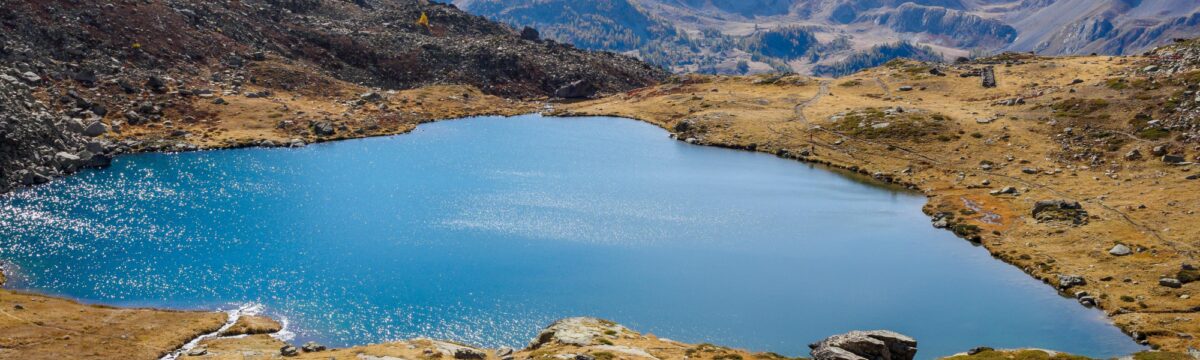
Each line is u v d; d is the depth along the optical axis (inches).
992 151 6432.1
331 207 5044.3
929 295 3843.5
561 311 3582.7
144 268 3887.8
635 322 3489.2
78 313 3260.3
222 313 3430.1
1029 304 3718.0
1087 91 7253.9
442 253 4249.5
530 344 3004.4
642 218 5039.4
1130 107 6604.3
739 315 3582.7
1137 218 4606.3
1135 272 3873.0
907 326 3494.1
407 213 4965.6
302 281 3814.0
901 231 4913.9
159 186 5359.3
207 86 7755.9
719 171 6481.3
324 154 6589.6
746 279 4020.7
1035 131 6673.2
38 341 2874.0
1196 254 3954.2
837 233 4845.0
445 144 7214.6
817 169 6594.5
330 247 4284.0
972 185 5782.5
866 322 3533.5
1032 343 3314.5
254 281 3789.4
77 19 7741.1
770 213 5246.1
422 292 3735.2
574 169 6407.5
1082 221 4685.0
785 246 4571.9
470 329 3390.7
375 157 6569.9
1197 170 5295.3
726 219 5078.7
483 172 6176.2
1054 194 5319.9
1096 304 3644.2
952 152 6560.0
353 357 2716.5
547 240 4527.6
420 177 5940.0
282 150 6653.5
